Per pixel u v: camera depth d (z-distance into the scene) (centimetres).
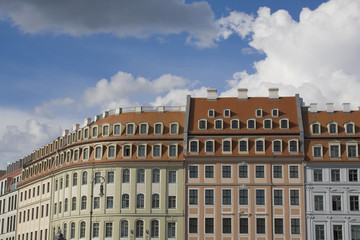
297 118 9788
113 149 9919
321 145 9506
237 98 10269
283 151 9512
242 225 9338
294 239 9212
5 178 13950
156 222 9544
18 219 12550
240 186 9431
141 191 9669
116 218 9612
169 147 9775
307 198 9331
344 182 9338
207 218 9419
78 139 10462
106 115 10469
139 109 10262
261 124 9775
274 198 9381
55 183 10812
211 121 9869
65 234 10112
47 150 11769
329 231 9200
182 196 9550
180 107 10250
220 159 9556
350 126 9644
